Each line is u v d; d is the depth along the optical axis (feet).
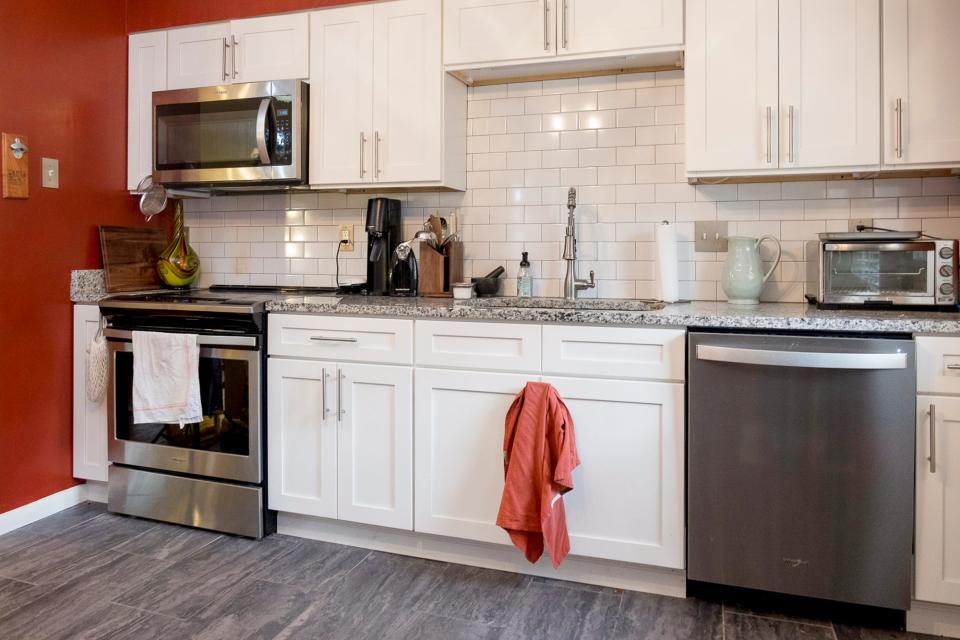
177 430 8.27
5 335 8.21
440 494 7.19
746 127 7.32
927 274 6.75
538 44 8.04
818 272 7.18
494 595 6.65
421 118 8.59
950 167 6.81
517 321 6.84
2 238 8.16
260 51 9.28
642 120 8.63
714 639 5.85
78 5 9.18
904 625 6.03
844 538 5.92
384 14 8.70
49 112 8.77
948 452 5.73
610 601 6.55
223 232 10.73
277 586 6.80
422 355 7.20
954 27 6.74
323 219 10.18
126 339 8.39
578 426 6.66
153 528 8.32
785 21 7.17
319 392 7.66
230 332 7.88
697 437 6.26
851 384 5.82
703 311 6.86
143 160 9.93
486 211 9.30
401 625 6.06
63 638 5.80
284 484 7.86
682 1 7.53
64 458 8.98
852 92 7.00
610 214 8.80
